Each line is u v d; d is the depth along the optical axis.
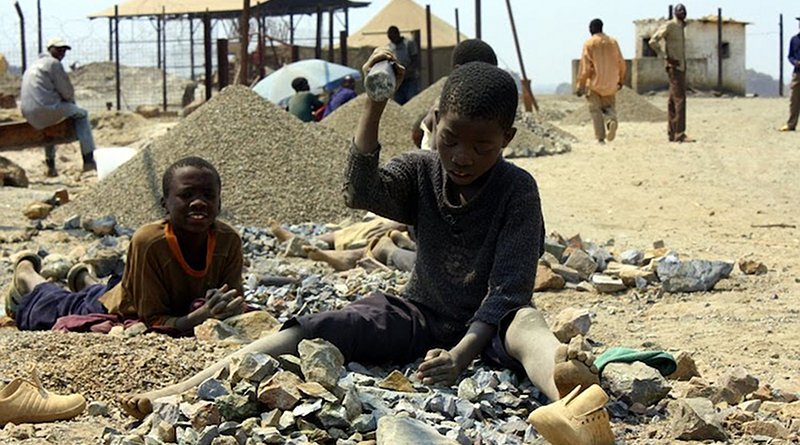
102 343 5.38
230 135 11.53
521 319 4.71
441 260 5.05
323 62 25.38
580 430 3.96
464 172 4.74
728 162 16.61
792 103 21.73
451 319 5.05
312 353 4.35
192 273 6.06
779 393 4.92
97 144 25.98
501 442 4.05
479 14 25.38
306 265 8.57
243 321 5.89
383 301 5.13
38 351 5.19
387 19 45.34
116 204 11.09
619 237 10.31
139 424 4.33
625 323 6.71
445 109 4.68
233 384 4.28
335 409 4.11
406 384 4.61
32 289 6.86
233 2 43.47
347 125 17.72
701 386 4.83
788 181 14.50
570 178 14.99
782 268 8.56
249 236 9.63
